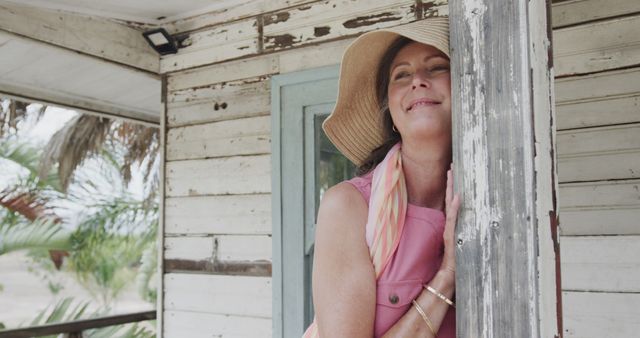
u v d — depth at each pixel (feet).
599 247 7.62
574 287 7.75
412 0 9.22
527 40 3.57
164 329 11.65
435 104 4.08
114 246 32.22
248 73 11.02
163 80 12.05
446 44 3.96
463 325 3.64
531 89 3.54
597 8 7.88
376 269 3.93
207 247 11.23
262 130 10.77
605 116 7.72
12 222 26.84
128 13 11.02
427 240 4.00
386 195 4.00
